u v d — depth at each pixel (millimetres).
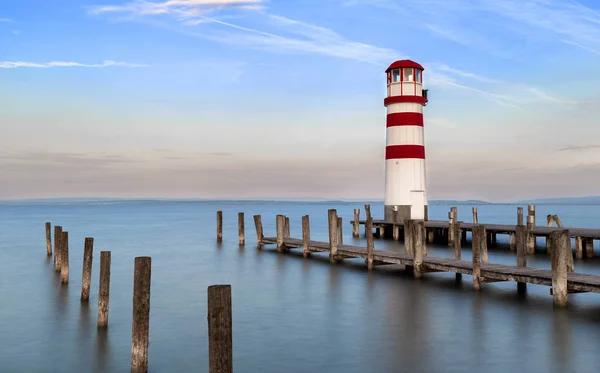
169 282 25516
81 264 32312
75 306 20125
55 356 14320
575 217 102688
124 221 93062
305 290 22766
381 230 44781
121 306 20031
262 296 21719
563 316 17156
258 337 15711
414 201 41406
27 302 20875
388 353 14039
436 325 16578
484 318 17203
